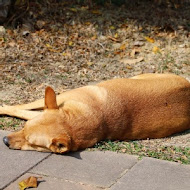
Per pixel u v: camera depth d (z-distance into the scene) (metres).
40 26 9.07
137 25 9.42
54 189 4.36
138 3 10.21
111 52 8.64
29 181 4.42
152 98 5.60
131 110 5.45
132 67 8.17
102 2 10.00
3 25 8.95
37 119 5.11
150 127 5.53
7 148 5.17
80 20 9.41
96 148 5.18
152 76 6.41
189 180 4.56
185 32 9.31
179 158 5.01
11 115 6.05
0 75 7.49
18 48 8.39
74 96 5.44
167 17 9.76
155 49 8.73
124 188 4.38
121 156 5.02
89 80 7.57
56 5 9.69
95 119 5.22
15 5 9.18
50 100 5.14
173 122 5.68
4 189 4.35
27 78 7.45
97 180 4.53
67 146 4.91
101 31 9.18
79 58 8.36
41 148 5.07
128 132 5.44
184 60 8.44
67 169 4.73
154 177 4.59
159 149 5.24
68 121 5.09
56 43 8.69
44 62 8.08
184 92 5.89
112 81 5.75
